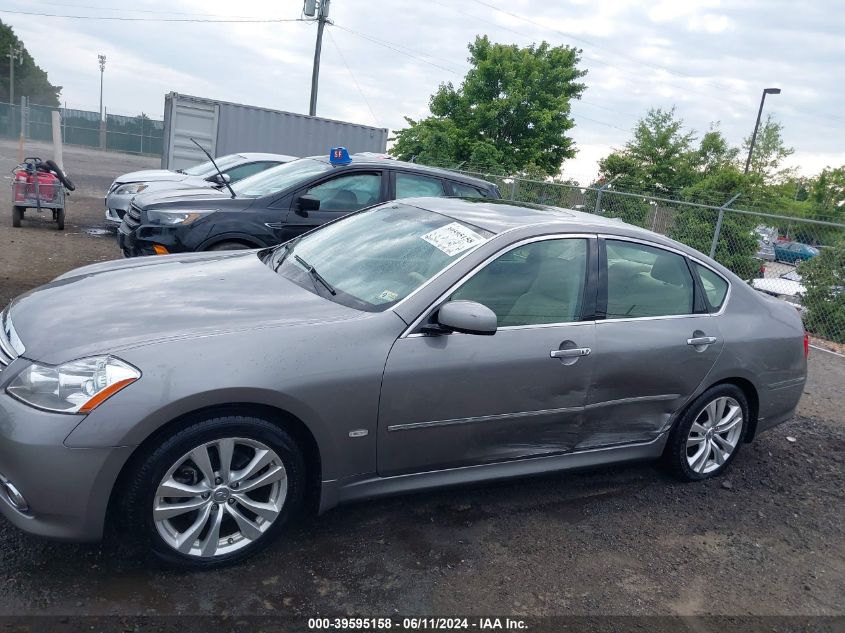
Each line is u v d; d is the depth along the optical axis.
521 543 3.53
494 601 3.05
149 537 2.81
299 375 2.94
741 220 11.55
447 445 3.41
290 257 4.14
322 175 6.89
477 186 7.68
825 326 9.85
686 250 4.27
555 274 3.71
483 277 3.48
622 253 3.98
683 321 4.09
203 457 2.85
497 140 24.22
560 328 3.63
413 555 3.31
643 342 3.87
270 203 6.64
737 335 4.28
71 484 2.62
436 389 3.26
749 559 3.67
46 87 73.81
